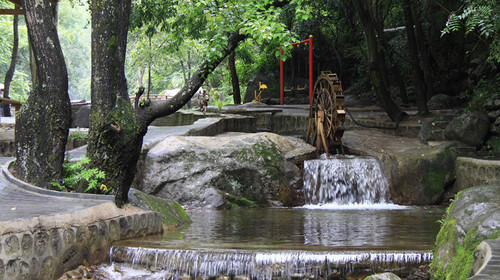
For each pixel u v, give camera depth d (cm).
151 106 825
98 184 796
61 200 713
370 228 853
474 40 2002
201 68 844
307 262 590
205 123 1494
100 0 822
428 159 1308
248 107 2038
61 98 839
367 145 1426
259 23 855
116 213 696
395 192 1277
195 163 1220
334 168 1277
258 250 620
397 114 1631
